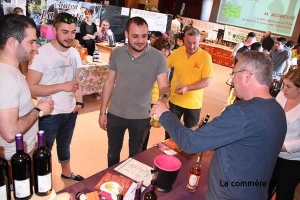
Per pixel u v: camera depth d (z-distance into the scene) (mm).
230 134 1071
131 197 1282
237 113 1074
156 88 2672
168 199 1298
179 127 1197
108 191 1294
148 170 1517
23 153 1055
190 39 2572
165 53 2857
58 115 2135
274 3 9117
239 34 9523
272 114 1102
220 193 1173
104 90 2168
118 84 2088
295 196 2580
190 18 10859
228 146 1140
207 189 1319
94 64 4055
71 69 2160
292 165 1997
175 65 2795
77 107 2289
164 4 12234
